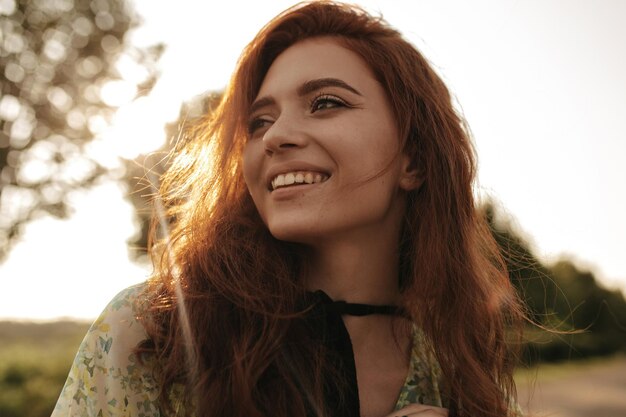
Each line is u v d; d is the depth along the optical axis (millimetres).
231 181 1577
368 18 1571
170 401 1266
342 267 1429
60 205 9953
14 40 10164
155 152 1930
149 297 1334
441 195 1581
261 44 1526
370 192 1369
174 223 1719
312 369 1318
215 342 1322
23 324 23281
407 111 1479
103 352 1235
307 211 1314
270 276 1422
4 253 10031
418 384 1483
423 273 1543
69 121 10094
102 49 10328
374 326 1453
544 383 13625
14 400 10406
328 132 1323
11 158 9930
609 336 18156
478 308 1600
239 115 1573
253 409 1238
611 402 10758
